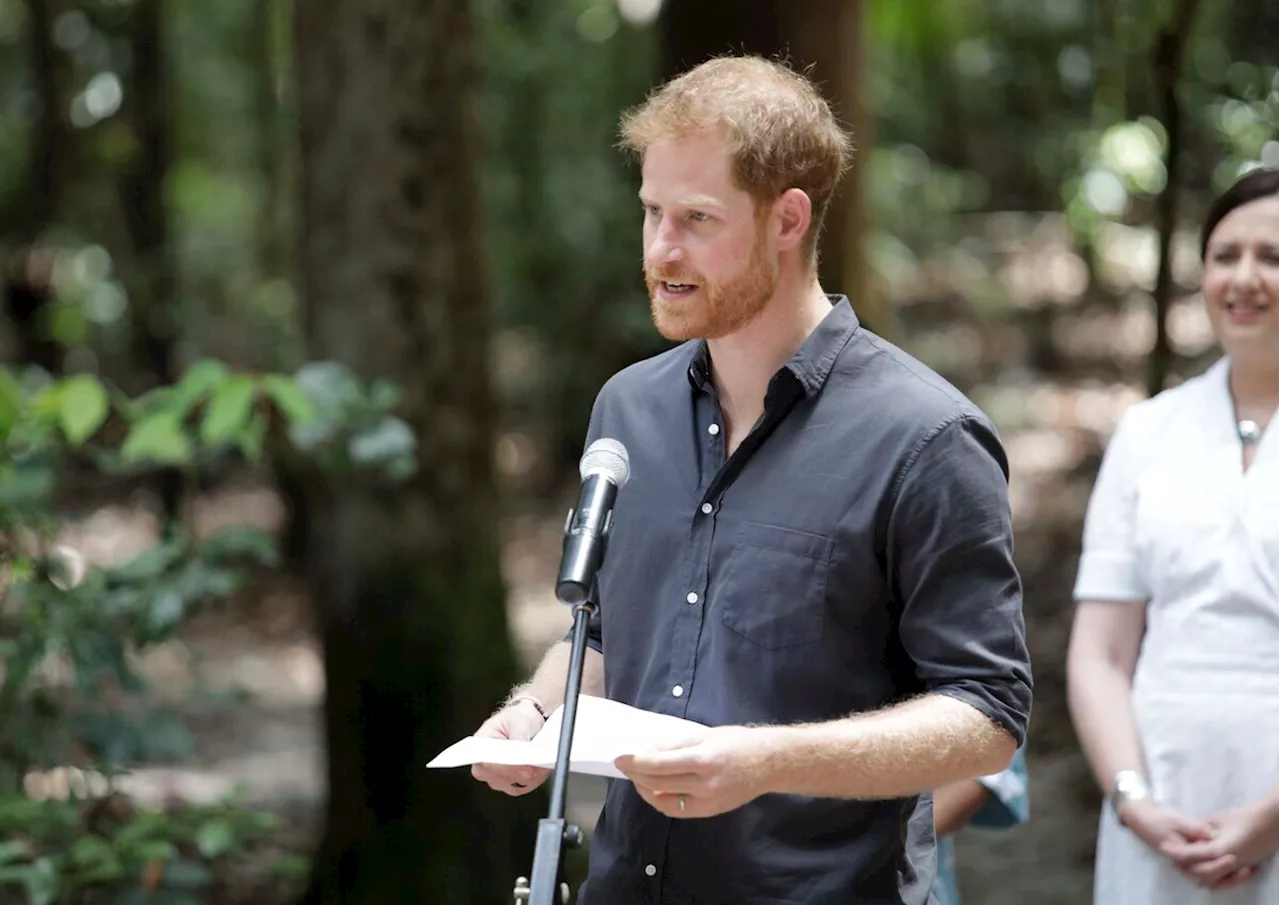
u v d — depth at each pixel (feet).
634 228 67.92
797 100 12.92
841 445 13.01
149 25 66.95
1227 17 47.09
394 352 29.45
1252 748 16.63
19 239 69.56
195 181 75.31
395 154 29.43
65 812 22.68
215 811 24.23
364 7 29.35
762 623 12.96
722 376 13.67
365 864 29.66
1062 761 38.63
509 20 68.85
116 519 63.77
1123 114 58.65
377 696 29.53
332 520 29.48
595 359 70.44
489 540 30.76
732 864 13.03
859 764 11.94
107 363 69.72
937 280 83.41
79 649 22.75
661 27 32.71
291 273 71.15
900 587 12.92
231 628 55.98
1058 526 53.06
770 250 12.91
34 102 68.74
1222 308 17.43
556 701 14.32
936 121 80.53
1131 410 18.42
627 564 13.73
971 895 32.04
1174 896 16.99
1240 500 17.03
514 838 30.25
